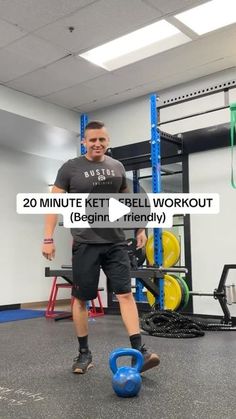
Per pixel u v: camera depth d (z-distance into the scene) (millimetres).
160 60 4441
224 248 4633
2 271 6227
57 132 5855
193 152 4891
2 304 6164
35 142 6297
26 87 5074
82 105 5730
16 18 3625
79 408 1729
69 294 7324
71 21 3697
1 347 3104
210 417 1609
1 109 4949
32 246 6734
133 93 5363
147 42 4203
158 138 4484
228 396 1865
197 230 4836
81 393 1927
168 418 1605
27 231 6676
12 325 4328
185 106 5035
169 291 4336
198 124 4910
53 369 2395
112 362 1906
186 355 2713
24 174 6746
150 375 2227
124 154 5562
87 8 3498
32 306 6617
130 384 1841
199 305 4766
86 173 2262
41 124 5512
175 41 4109
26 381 2143
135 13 3590
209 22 3779
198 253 4816
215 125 4699
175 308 4285
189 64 4547
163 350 2873
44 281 6875
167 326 3562
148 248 4703
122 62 4520
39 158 7051
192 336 3377
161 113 5227
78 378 2184
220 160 4727
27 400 1840
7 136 5980
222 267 4629
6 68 4551
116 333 3660
